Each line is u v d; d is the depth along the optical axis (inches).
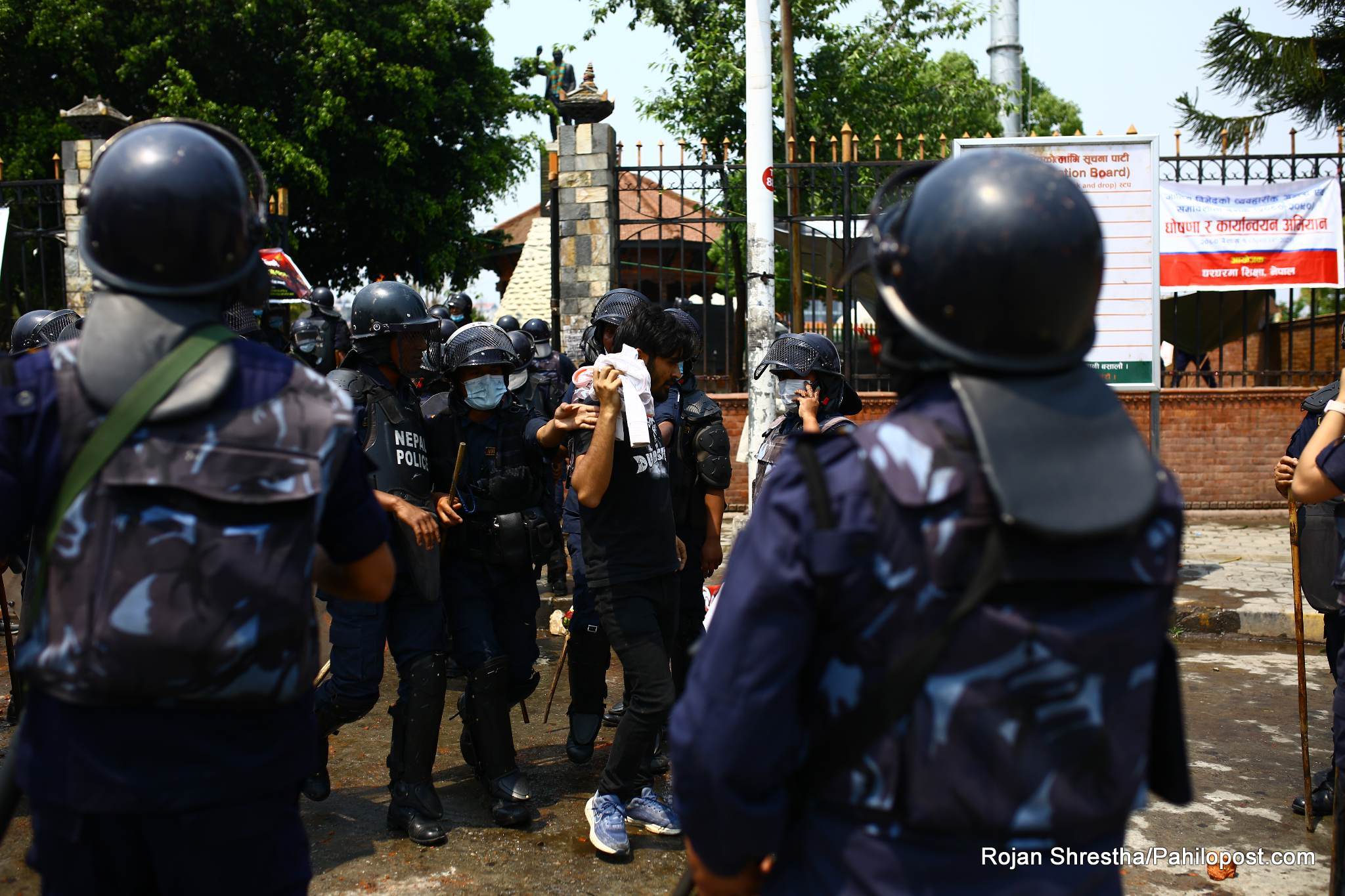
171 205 64.5
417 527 135.9
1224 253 425.7
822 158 593.0
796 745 55.1
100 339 64.4
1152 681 53.7
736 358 512.1
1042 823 51.1
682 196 422.0
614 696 215.6
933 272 53.5
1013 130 612.7
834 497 52.9
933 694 51.1
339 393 69.9
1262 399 440.5
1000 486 49.8
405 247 835.4
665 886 132.6
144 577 61.5
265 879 67.6
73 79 709.9
